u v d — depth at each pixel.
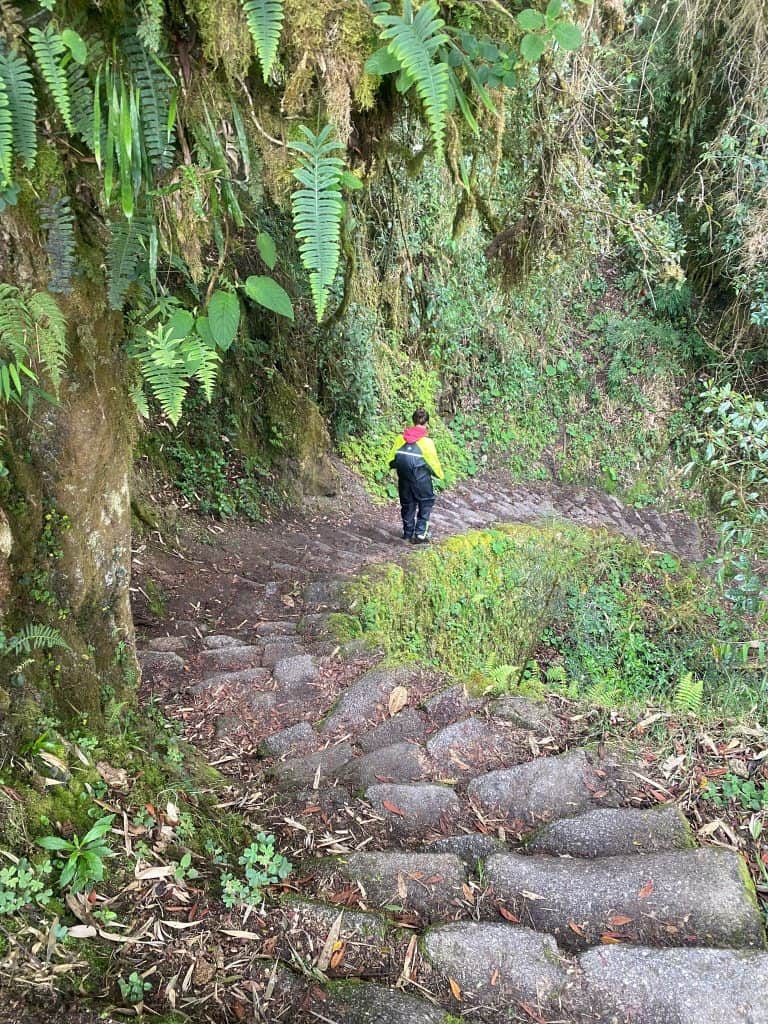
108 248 2.38
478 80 2.66
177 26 2.22
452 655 7.88
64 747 2.50
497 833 2.87
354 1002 1.94
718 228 11.94
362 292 7.96
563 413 13.75
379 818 2.95
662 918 2.30
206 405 8.27
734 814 2.86
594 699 4.08
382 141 3.07
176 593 6.19
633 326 13.67
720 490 12.65
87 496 2.78
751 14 9.96
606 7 4.17
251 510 8.42
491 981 2.08
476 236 11.85
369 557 7.78
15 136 1.98
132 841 2.40
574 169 4.96
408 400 11.99
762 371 13.17
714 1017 1.95
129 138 2.12
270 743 3.75
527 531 9.66
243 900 2.30
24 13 1.94
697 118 11.73
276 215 8.70
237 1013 1.91
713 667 7.58
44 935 1.94
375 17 1.97
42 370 2.45
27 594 2.62
